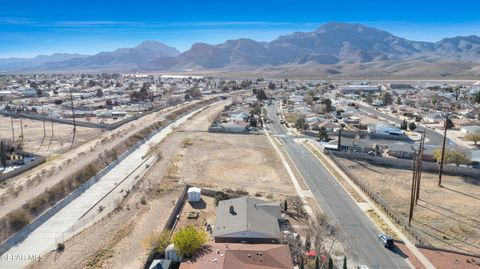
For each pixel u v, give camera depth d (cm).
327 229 5459
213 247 4644
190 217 5847
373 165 8969
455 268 4547
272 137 11981
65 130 12300
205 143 11006
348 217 5994
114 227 5497
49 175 7519
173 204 6341
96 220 5759
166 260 4456
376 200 6669
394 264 4638
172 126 13700
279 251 4531
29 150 9688
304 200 6681
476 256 4822
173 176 7906
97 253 4775
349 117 14788
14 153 9181
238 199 6062
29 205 6019
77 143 10538
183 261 4412
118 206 6275
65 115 14862
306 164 8956
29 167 8188
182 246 4512
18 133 11669
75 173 7619
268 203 6000
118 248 4897
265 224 5306
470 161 8638
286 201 6156
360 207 6412
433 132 12569
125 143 10506
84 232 5350
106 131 12275
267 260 4331
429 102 18662
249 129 13038
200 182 7550
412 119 14900
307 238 5003
